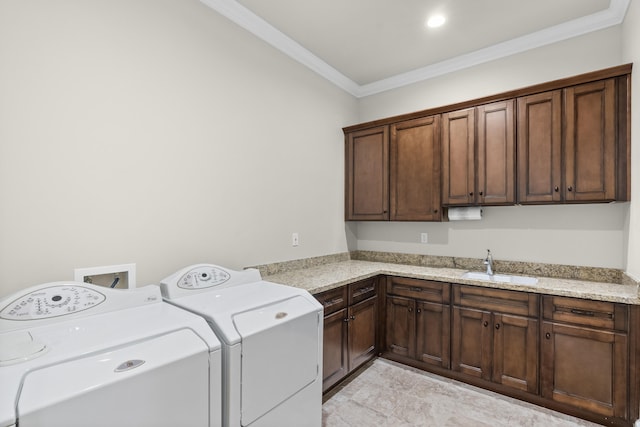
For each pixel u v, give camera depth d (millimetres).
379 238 3561
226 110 2285
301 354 1652
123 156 1752
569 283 2326
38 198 1470
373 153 3260
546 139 2365
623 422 1922
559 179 2314
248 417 1371
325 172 3230
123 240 1752
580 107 2246
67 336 1160
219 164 2238
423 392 2377
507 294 2297
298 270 2861
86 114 1616
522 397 2260
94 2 1644
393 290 2846
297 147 2898
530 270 2691
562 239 2570
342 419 2064
